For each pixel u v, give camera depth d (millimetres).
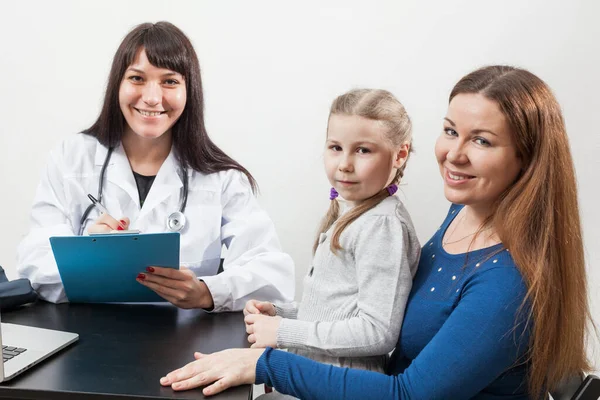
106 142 1542
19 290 1303
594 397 890
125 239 1185
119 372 979
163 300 1347
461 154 957
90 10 2119
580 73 1933
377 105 1036
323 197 2131
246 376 945
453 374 893
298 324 1054
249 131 2133
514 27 1948
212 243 1568
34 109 2184
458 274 983
